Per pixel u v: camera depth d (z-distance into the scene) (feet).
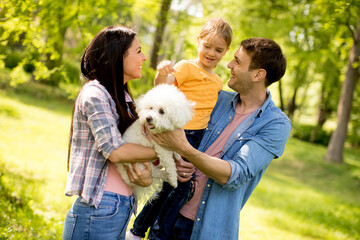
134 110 8.18
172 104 6.96
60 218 14.94
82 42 17.69
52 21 17.16
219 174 7.02
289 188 37.01
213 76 9.30
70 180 6.84
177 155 7.86
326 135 73.15
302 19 33.96
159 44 25.20
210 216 7.75
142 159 6.95
